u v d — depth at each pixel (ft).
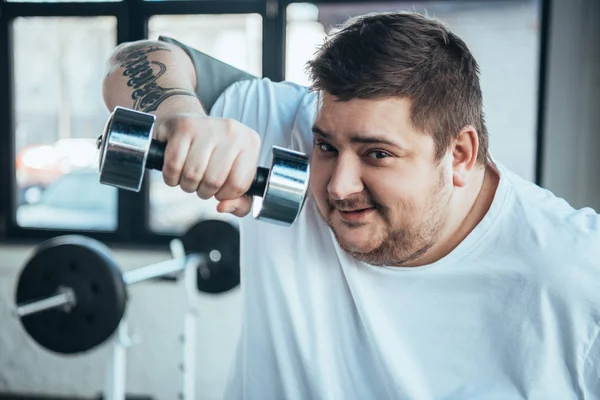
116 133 1.83
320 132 2.32
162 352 9.38
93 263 4.80
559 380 2.75
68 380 9.77
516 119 8.66
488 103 8.71
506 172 2.99
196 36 9.44
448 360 2.86
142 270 6.23
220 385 9.30
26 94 10.13
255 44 9.29
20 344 9.82
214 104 3.23
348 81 2.22
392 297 2.84
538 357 2.71
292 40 9.21
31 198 10.30
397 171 2.31
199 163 1.86
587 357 2.69
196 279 7.61
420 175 2.36
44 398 9.80
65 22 9.87
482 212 2.73
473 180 2.70
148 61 2.92
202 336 9.30
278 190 2.03
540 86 8.50
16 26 10.00
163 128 1.93
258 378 3.17
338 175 2.30
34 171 10.25
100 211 10.16
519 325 2.73
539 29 8.47
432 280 2.77
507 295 2.73
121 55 3.06
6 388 9.90
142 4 9.43
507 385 2.79
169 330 9.34
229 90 3.23
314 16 9.09
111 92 2.80
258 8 9.16
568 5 8.19
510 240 2.69
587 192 8.36
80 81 9.98
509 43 8.57
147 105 2.52
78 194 10.18
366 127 2.23
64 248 4.83
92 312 4.85
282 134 3.06
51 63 10.02
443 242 2.73
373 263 2.67
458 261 2.72
